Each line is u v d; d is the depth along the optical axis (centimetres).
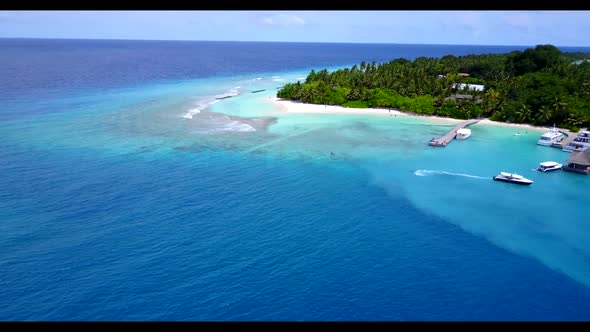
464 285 3912
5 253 4088
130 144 7875
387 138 8950
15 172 6231
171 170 6569
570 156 7338
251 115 10944
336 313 3497
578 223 5194
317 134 9106
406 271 4088
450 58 19025
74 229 4603
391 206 5528
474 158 7750
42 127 8875
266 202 5506
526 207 5638
